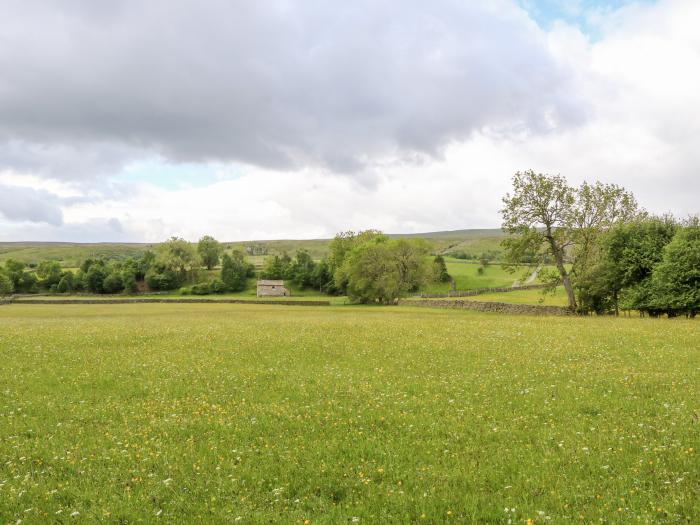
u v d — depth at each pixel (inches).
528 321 1758.1
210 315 2568.9
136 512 325.7
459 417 526.0
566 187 2416.3
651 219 2349.9
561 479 359.9
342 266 5270.7
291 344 1120.2
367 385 689.6
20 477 386.9
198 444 462.0
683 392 600.4
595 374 724.7
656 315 2182.6
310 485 365.1
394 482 370.9
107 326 1691.7
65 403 620.4
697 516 295.1
